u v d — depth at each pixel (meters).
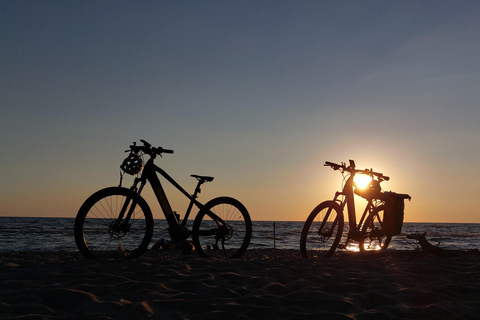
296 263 4.76
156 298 2.86
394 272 4.12
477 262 4.93
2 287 3.04
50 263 4.24
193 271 3.96
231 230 5.37
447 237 33.72
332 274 3.96
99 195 4.49
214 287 3.20
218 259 5.06
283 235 35.44
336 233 5.86
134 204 4.63
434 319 2.49
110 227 4.54
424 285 3.45
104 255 4.63
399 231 6.32
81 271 3.77
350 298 2.96
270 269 4.11
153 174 4.86
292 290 3.23
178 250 6.75
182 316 2.44
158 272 3.79
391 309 2.64
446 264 4.70
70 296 2.79
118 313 2.47
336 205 5.85
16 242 19.59
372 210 6.38
